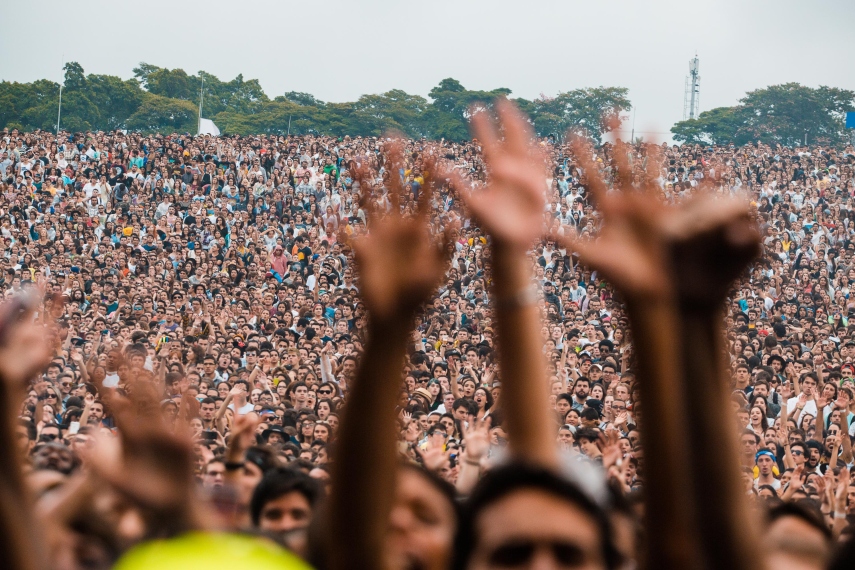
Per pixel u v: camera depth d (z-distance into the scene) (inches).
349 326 1674.5
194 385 1009.5
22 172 2859.3
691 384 128.6
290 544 217.3
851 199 3147.1
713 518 131.8
